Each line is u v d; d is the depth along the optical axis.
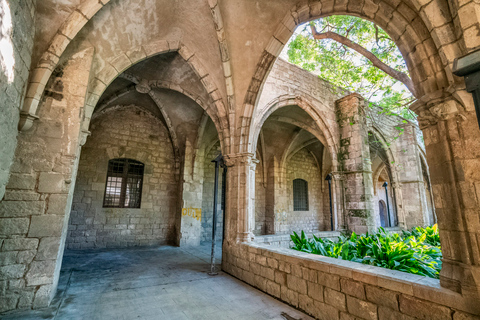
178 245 9.71
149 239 9.91
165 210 10.44
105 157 9.45
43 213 3.85
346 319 3.20
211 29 5.52
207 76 6.38
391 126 13.09
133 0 4.56
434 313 2.40
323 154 15.98
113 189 9.59
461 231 2.37
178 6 5.16
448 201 2.52
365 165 9.05
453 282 2.35
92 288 4.72
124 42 5.10
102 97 8.66
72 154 4.15
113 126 9.78
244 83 6.16
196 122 10.16
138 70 7.59
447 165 2.53
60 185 4.00
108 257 7.41
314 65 9.88
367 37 7.03
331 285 3.45
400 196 12.41
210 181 12.09
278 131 12.53
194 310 3.83
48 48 3.88
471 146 2.37
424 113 2.72
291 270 4.14
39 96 3.86
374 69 7.10
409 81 5.25
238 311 3.81
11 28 3.02
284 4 4.67
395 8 2.95
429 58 2.69
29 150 3.84
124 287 4.82
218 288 4.87
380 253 4.19
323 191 16.62
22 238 3.68
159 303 4.08
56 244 3.89
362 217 8.66
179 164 10.87
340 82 8.29
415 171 12.17
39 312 3.56
